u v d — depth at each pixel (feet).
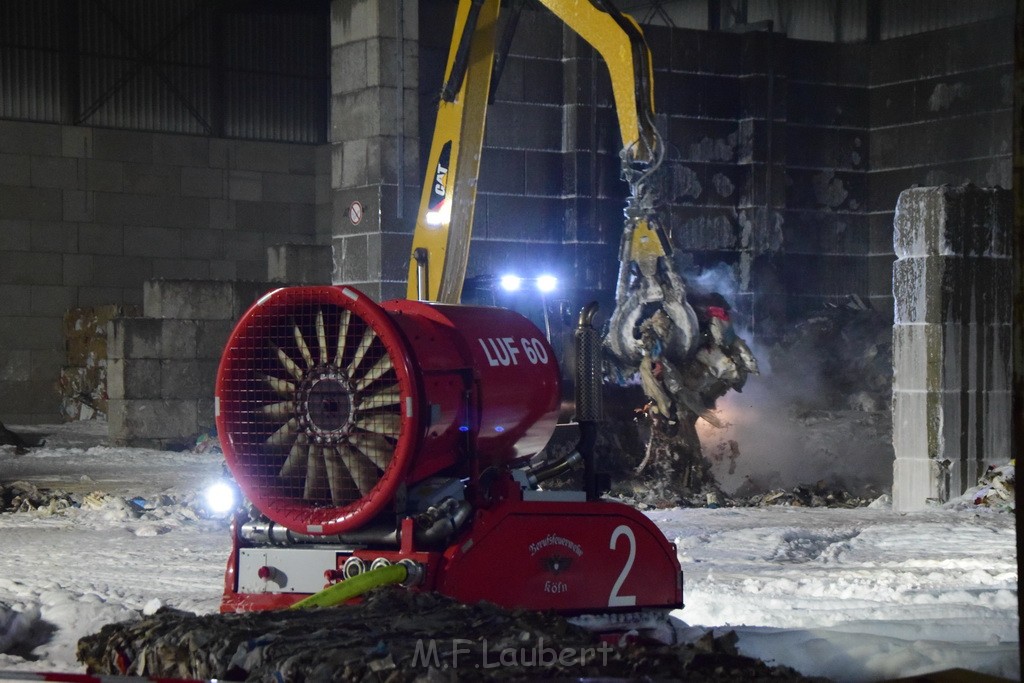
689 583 111.04
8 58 338.13
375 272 265.54
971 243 184.65
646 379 205.57
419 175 268.41
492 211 278.87
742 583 110.73
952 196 183.11
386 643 55.11
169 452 281.74
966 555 131.85
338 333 71.26
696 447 211.41
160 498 184.85
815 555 135.54
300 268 298.35
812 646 74.54
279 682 51.16
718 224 310.24
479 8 213.66
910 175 322.96
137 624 62.08
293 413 72.23
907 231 187.32
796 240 320.09
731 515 173.47
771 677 54.24
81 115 346.95
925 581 112.78
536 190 283.38
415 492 72.13
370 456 70.13
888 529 153.07
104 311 335.26
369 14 265.34
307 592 71.61
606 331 218.79
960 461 183.52
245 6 359.87
